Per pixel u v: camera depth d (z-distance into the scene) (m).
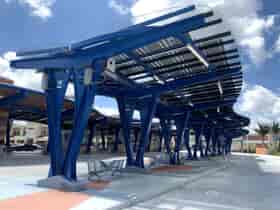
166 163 24.08
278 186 14.81
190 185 13.86
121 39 10.04
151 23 9.48
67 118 30.16
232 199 10.75
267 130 71.94
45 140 62.94
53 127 10.93
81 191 9.98
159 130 48.97
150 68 14.22
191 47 11.13
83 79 10.63
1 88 19.55
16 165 17.88
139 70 14.65
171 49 11.86
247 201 10.52
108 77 13.97
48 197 8.73
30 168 16.38
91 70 10.39
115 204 8.27
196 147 33.41
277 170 25.11
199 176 16.80
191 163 27.17
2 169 15.50
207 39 11.10
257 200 10.78
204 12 9.20
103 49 10.20
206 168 22.09
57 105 11.09
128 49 10.01
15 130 71.06
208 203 9.77
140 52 12.16
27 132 70.06
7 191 9.36
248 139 85.25
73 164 10.61
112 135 49.69
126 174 15.62
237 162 35.78
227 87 19.52
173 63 13.88
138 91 16.92
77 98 10.77
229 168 25.92
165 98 21.47
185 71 15.45
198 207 9.10
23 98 21.34
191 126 33.97
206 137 40.72
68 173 10.41
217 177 18.14
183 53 12.60
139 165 16.95
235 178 17.97
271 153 62.88
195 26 9.33
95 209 7.58
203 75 15.84
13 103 22.02
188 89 19.36
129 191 10.45
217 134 46.12
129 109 17.66
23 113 29.69
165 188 11.56
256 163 34.81
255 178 18.28
